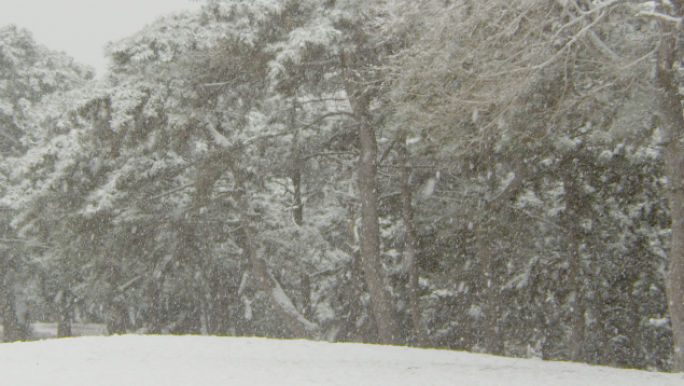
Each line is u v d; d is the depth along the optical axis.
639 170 22.77
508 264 25.52
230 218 28.16
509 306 25.81
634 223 24.19
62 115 27.17
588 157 22.75
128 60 25.34
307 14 24.66
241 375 13.23
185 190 27.22
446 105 17.25
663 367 25.59
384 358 16.86
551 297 25.92
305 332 28.16
